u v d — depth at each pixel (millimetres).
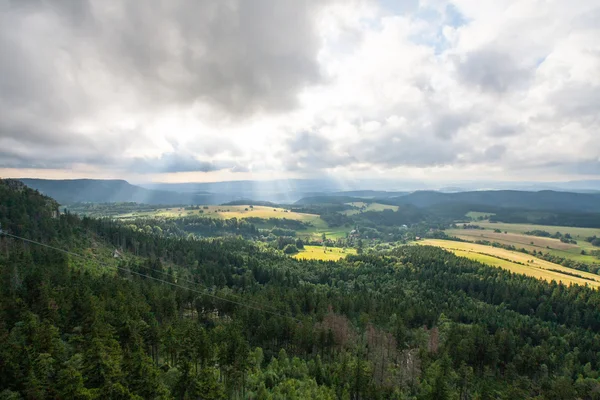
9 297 91188
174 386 72750
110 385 60438
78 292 100000
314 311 142750
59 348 72625
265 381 88000
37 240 154000
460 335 127000
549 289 196250
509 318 163125
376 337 120000
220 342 95375
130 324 87375
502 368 123312
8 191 180375
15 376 59250
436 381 85312
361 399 89938
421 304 165625
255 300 135250
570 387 103438
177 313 115812
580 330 157500
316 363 101625
